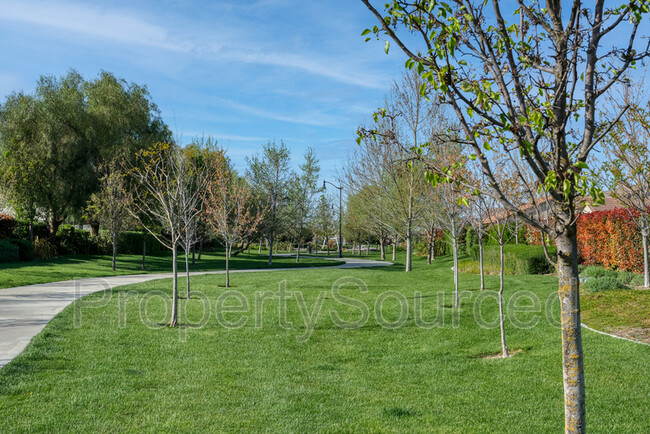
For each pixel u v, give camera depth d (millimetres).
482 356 7871
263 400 5508
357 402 5559
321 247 67062
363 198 26172
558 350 7672
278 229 34406
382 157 22469
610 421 4840
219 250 52500
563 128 3115
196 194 13688
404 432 4660
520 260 19516
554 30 3262
